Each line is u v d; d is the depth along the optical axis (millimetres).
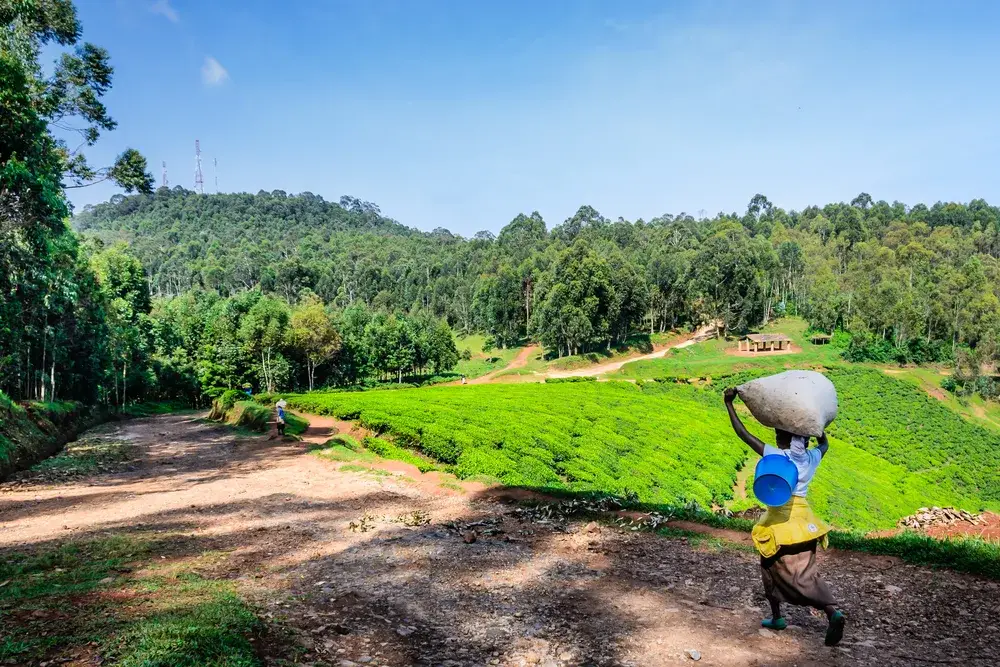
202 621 5570
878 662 5082
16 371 35438
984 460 55188
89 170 29250
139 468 21078
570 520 11516
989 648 5340
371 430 26156
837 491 30484
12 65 22734
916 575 7449
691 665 5125
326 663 5098
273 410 34688
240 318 79500
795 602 5316
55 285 37750
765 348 92125
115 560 8602
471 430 24781
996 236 145750
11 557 8727
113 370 55594
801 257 137375
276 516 12398
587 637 5855
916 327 86375
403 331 92375
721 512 14453
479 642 5816
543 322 92750
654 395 58906
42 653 4695
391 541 10086
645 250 149000
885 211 190000
